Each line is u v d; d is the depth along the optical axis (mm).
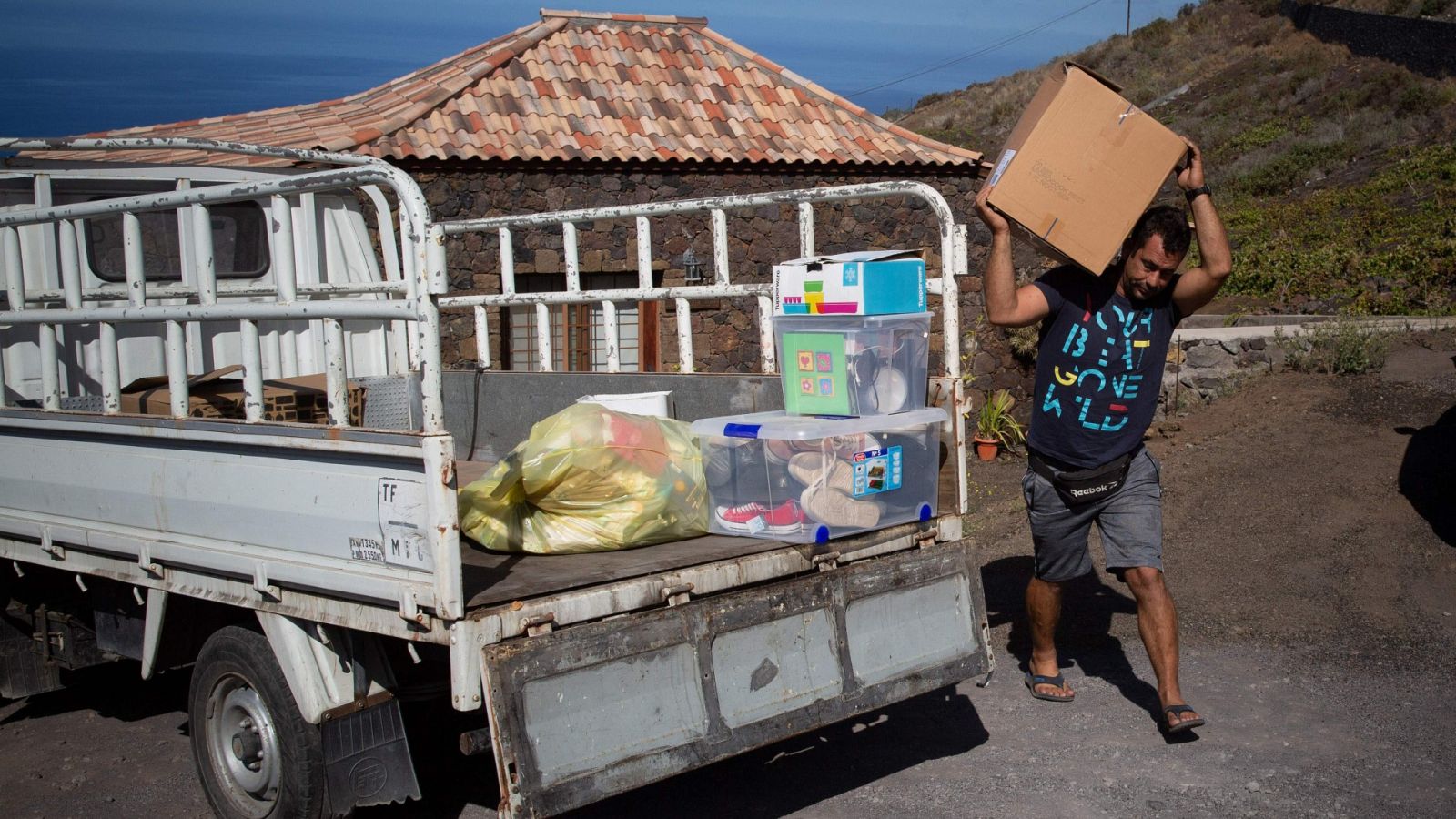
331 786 3547
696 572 3395
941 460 4078
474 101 11375
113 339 4168
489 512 3785
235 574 3641
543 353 6039
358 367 5883
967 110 45406
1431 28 29844
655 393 4801
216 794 3996
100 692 5883
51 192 5082
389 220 6035
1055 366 4215
